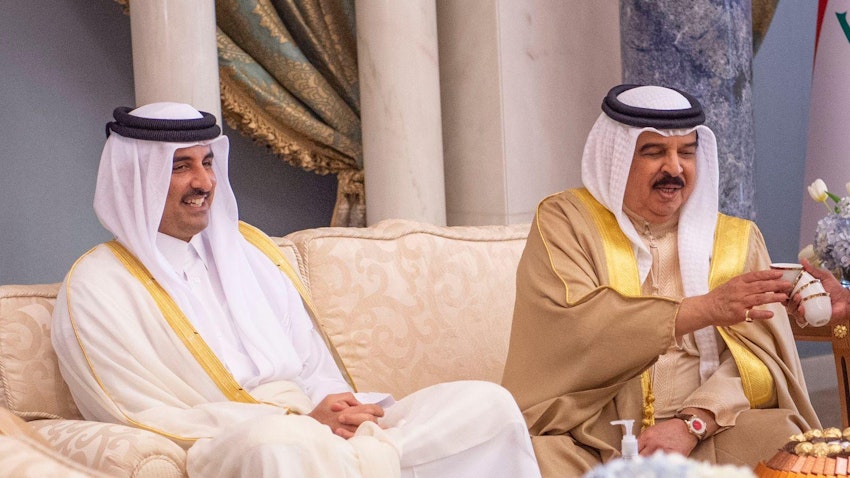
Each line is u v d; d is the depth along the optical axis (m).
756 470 2.60
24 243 4.92
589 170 3.72
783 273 3.24
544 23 5.53
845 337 3.90
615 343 3.28
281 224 5.66
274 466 2.54
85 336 3.05
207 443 2.71
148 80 4.47
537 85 5.49
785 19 7.16
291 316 3.54
